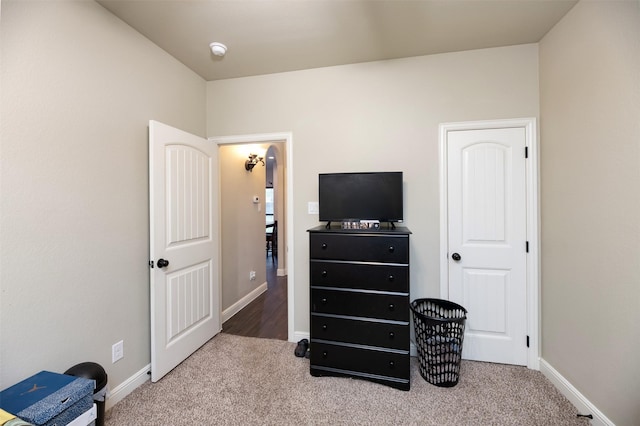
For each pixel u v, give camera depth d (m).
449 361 1.88
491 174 2.18
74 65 1.51
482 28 1.92
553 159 1.92
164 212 2.02
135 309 1.91
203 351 2.38
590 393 1.59
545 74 2.01
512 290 2.15
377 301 1.92
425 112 2.29
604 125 1.48
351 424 1.58
